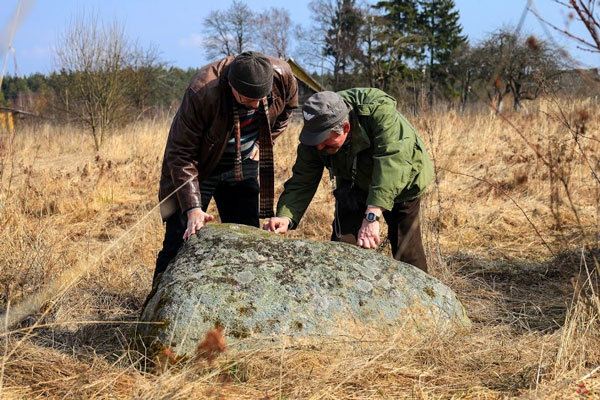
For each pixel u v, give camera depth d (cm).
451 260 454
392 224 345
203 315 249
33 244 419
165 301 257
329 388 223
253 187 373
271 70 304
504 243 513
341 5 3803
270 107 338
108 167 850
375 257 288
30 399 224
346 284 269
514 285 400
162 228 532
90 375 240
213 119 314
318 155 328
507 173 736
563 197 617
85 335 307
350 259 281
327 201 653
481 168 785
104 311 351
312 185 339
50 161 1170
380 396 225
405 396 226
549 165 268
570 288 367
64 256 422
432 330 270
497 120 1020
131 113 1755
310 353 247
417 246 343
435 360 252
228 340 245
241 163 357
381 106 301
